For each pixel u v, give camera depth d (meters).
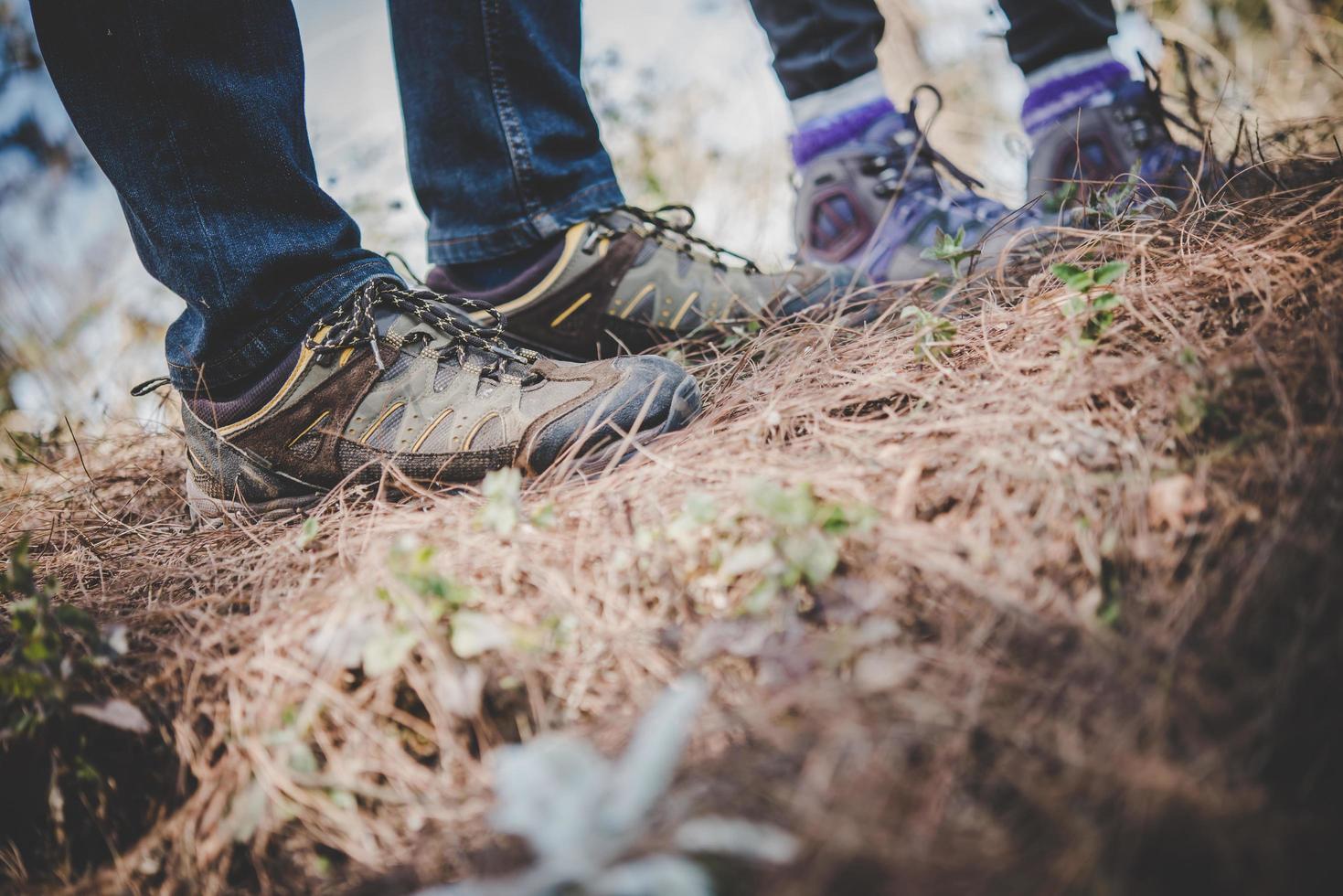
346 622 0.94
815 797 0.67
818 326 1.62
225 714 0.95
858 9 1.85
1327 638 0.74
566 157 1.70
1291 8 2.70
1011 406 1.11
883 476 1.03
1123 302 1.20
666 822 0.67
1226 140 2.06
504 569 1.01
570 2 1.70
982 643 0.83
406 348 1.37
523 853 0.72
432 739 0.91
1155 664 0.75
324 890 0.81
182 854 0.88
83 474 1.89
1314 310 1.09
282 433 1.37
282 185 1.31
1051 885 0.60
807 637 0.86
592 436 1.30
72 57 1.18
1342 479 0.85
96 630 0.98
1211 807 0.62
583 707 0.88
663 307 1.75
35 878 0.93
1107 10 1.80
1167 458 0.98
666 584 0.96
